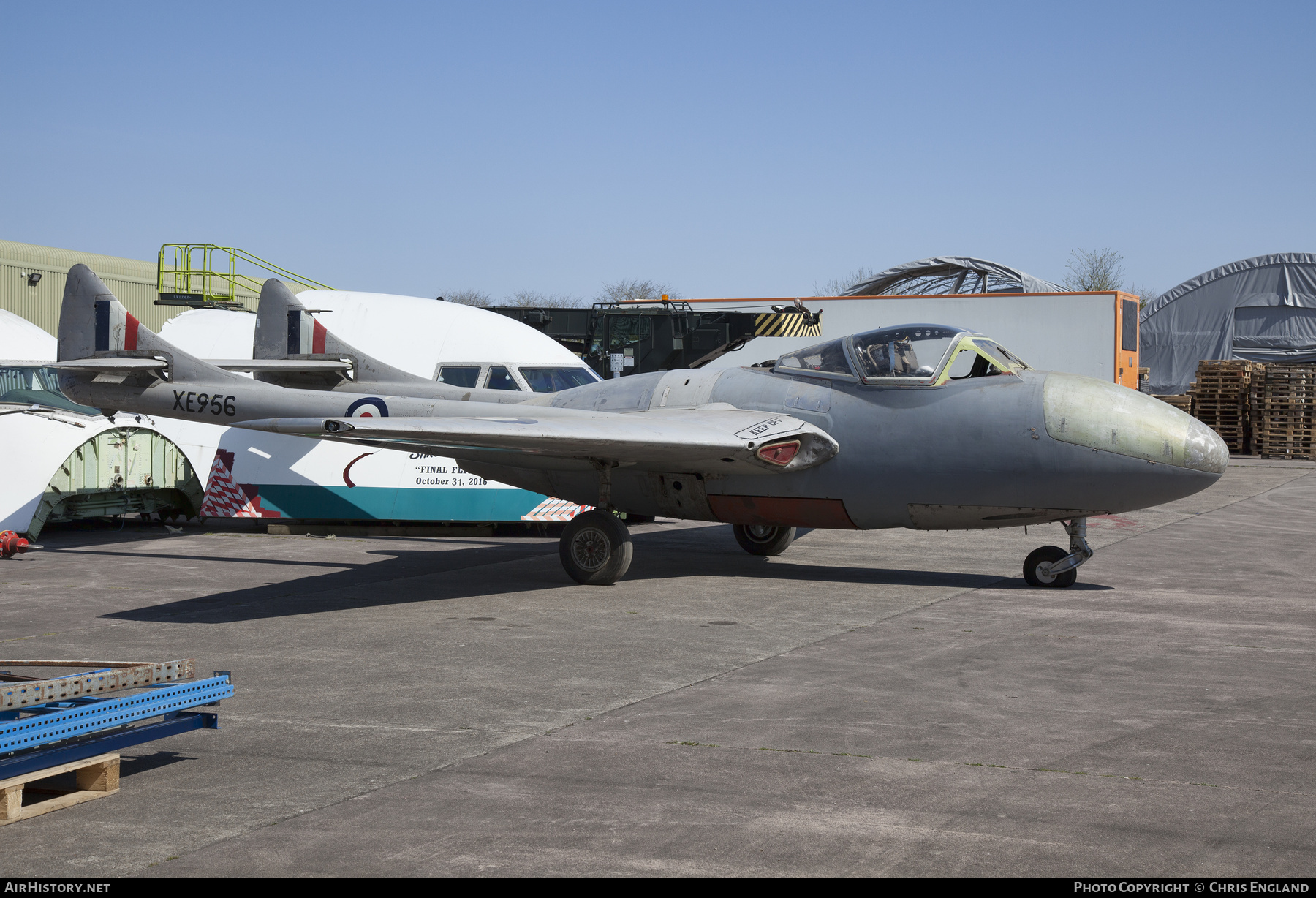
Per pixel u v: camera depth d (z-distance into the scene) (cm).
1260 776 484
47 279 3219
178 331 1662
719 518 1118
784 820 433
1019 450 963
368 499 1449
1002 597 973
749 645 767
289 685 654
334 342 1416
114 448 1402
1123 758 511
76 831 424
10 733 420
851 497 1034
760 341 2320
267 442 1491
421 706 607
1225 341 4550
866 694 629
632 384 1220
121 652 750
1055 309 2467
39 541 1398
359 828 425
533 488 1205
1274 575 1109
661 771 492
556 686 650
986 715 584
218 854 400
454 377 1501
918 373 1009
